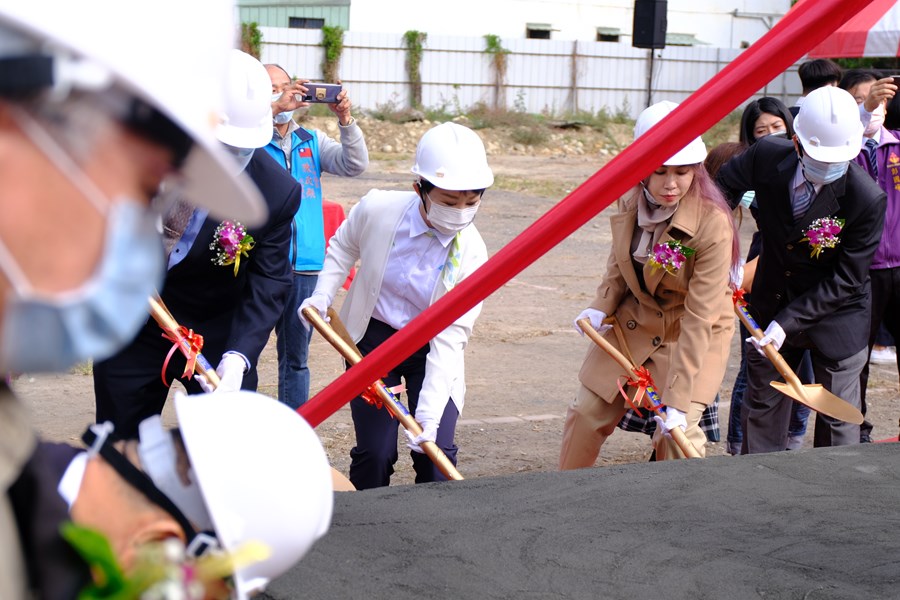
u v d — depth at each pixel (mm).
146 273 1035
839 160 4543
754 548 2840
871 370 8172
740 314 4754
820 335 4930
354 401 4270
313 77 30016
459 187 3932
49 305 992
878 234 4762
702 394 4332
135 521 1508
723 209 4273
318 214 5668
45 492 1325
